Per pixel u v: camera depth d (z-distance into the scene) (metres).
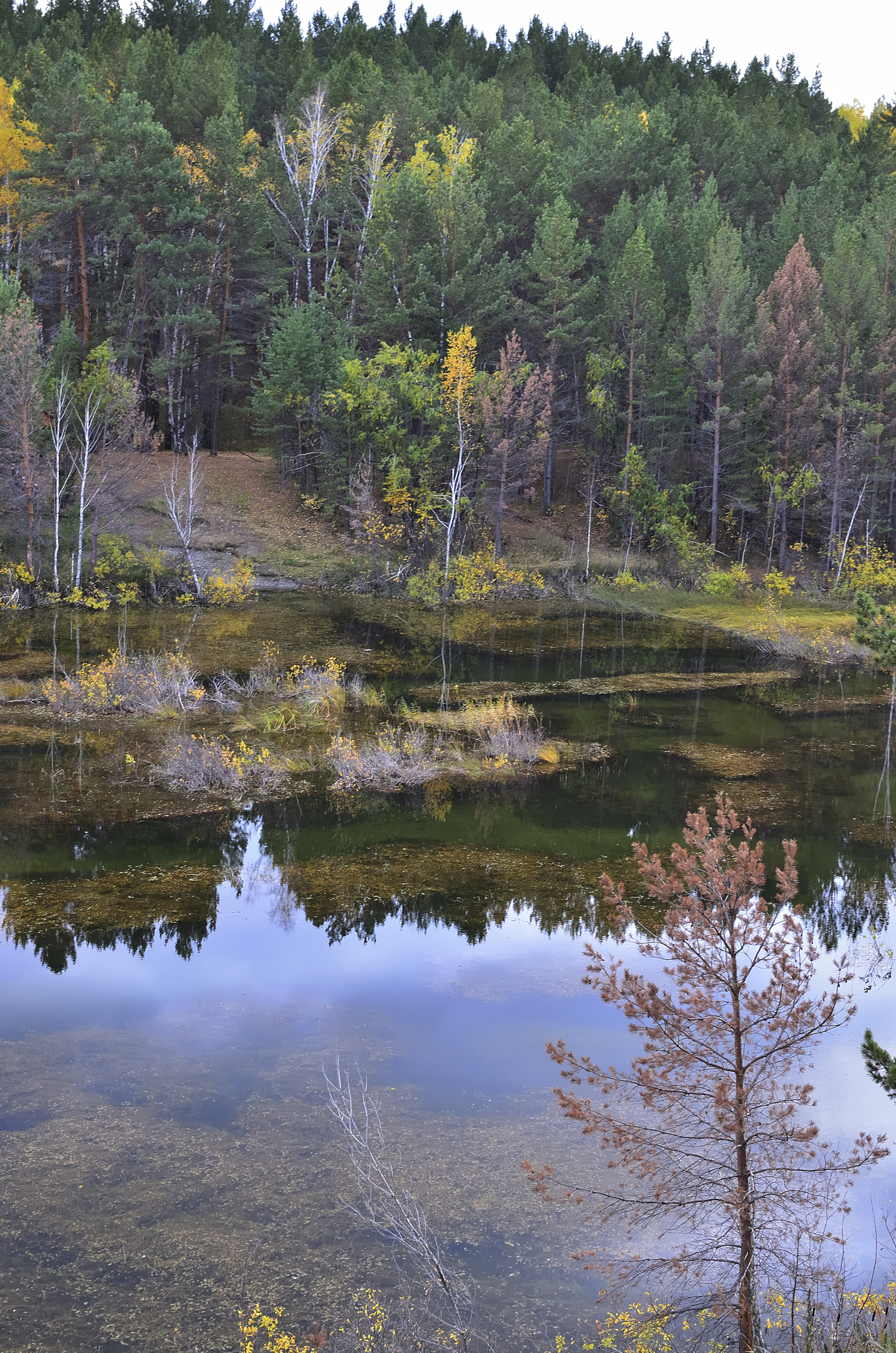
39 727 19.86
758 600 43.62
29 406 35.69
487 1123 6.95
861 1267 5.36
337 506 46.94
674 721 22.47
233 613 35.28
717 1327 4.97
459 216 48.44
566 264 48.44
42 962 9.85
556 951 10.31
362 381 44.03
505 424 46.09
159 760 17.73
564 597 43.94
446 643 32.00
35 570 35.66
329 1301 5.22
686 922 5.28
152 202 45.69
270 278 49.84
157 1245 5.65
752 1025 5.14
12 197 45.88
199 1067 7.77
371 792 16.47
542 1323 5.05
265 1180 6.27
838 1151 6.50
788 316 48.97
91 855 13.10
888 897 12.12
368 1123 6.94
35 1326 5.02
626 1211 5.88
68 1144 6.64
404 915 11.33
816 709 24.19
